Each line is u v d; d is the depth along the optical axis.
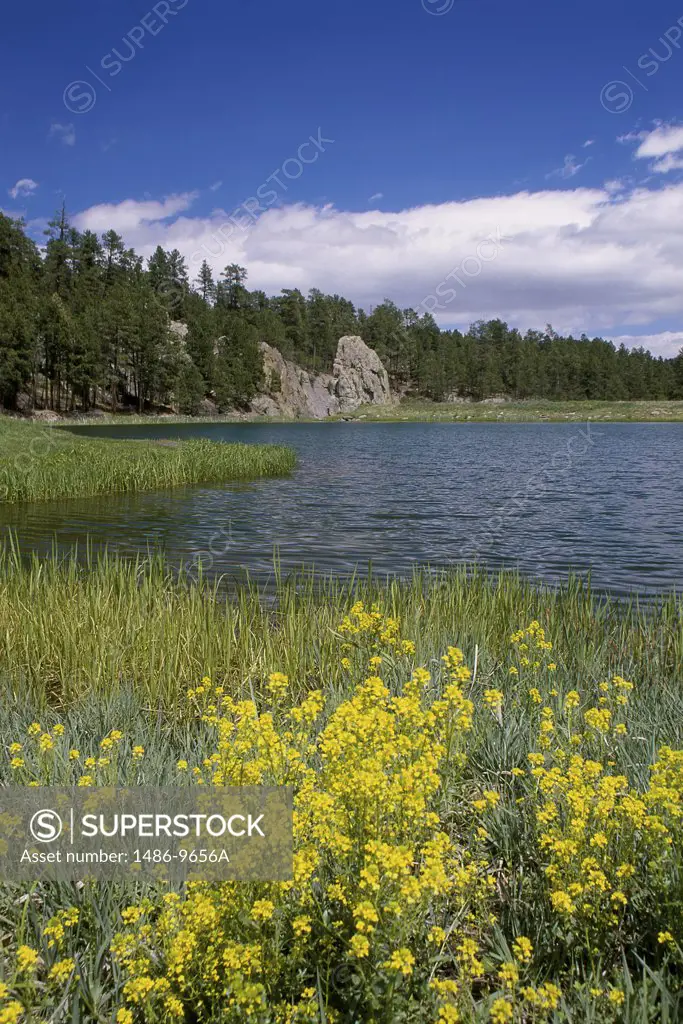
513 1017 2.24
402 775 2.54
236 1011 2.16
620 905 2.70
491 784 3.79
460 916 2.78
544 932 2.68
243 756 2.90
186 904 2.29
